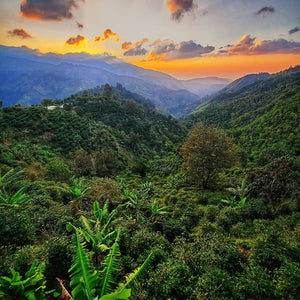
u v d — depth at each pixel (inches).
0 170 800.9
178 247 356.8
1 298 181.9
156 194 903.7
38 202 570.6
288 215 499.5
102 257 319.3
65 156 1589.6
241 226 475.8
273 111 2284.7
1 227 308.8
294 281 227.0
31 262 238.8
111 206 656.4
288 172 647.1
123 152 2096.5
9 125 1780.3
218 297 221.0
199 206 666.2
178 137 3489.2
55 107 2733.8
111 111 3326.8
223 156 902.4
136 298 230.8
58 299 219.8
